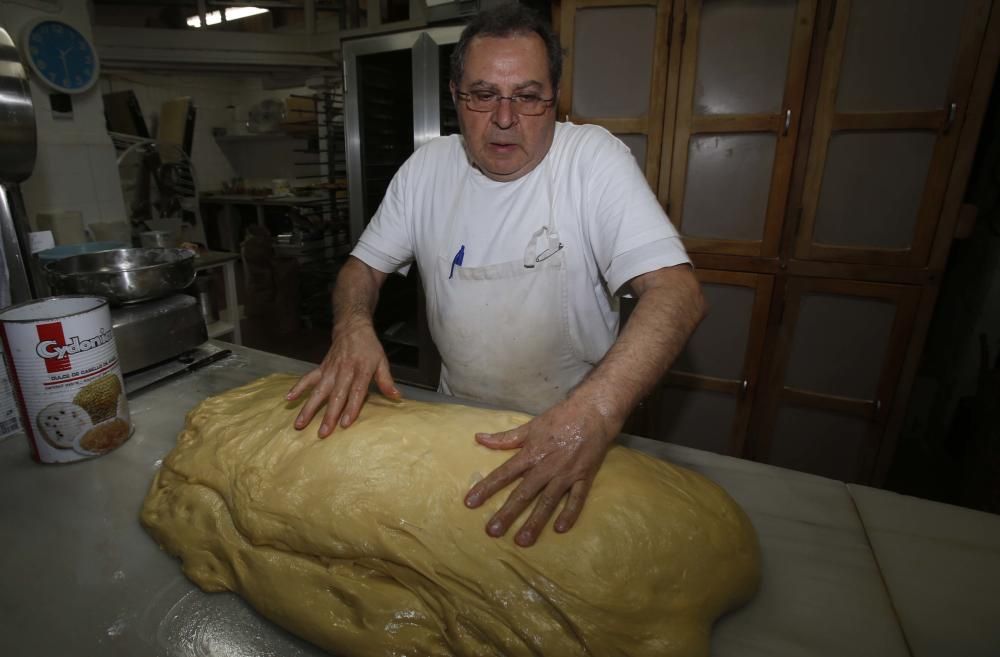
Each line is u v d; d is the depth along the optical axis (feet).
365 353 3.28
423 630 2.32
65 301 3.51
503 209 3.74
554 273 3.69
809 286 6.30
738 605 2.42
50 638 2.30
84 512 3.04
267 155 21.18
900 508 3.03
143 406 4.09
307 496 2.59
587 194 3.51
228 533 2.68
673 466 2.91
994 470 6.09
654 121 6.33
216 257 9.20
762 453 7.10
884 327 6.16
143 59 15.08
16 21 6.22
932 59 5.29
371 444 2.74
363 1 14.01
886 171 5.70
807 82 5.74
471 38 3.24
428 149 4.27
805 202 6.06
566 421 2.48
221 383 4.44
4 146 3.50
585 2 6.18
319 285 14.76
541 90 3.26
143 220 9.89
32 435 3.30
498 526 2.31
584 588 2.19
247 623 2.47
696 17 5.88
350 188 8.93
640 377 2.61
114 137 9.20
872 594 2.49
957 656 2.18
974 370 7.84
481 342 3.97
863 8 5.36
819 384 6.61
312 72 17.16
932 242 5.73
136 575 2.66
